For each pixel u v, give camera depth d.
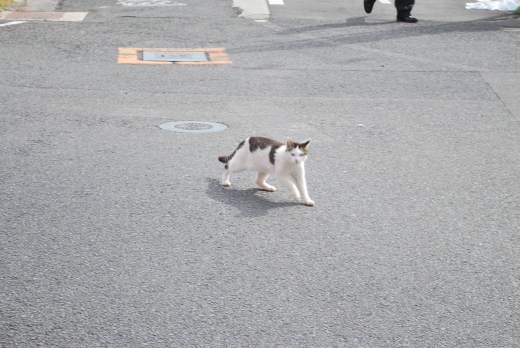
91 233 5.91
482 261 5.66
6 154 7.79
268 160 6.70
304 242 5.89
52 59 12.40
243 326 4.63
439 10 18.05
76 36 14.20
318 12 17.38
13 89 10.48
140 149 8.12
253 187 7.16
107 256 5.52
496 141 8.87
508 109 10.26
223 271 5.35
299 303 4.93
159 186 7.03
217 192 6.95
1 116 9.17
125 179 7.18
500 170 7.86
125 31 14.80
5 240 5.71
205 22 15.88
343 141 8.67
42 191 6.79
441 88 11.27
